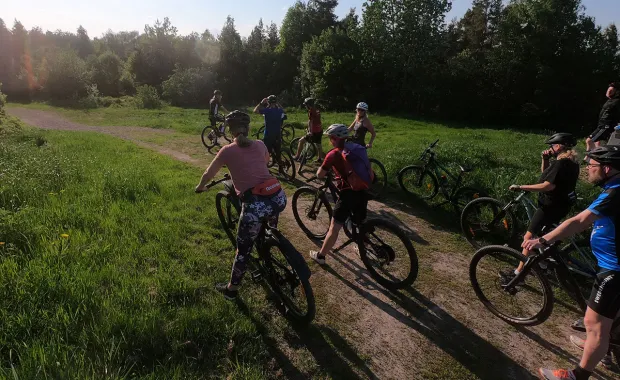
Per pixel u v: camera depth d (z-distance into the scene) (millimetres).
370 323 3707
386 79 35188
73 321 2939
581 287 4484
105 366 2578
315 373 3031
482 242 5621
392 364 3225
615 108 6883
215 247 4703
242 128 3588
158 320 3100
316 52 36125
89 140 12742
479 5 46719
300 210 6207
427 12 32906
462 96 33594
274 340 3316
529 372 3242
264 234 3791
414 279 4148
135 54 48469
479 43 44219
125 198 6008
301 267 3398
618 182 2652
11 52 51531
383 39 34219
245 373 2830
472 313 3988
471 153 9961
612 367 3303
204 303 3572
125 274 3748
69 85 40906
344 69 34469
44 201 5395
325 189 5234
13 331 2758
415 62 33625
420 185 7539
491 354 3426
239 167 3598
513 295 4082
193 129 17844
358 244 4469
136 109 33812
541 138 16938
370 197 4340
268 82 46719
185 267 4137
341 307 3906
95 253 4031
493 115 34031
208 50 48031
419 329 3688
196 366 2863
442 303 4121
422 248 5363
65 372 2432
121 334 2891
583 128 31094
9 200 5227
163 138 15055
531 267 3695
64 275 3404
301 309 3688
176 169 8969
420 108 34812
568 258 3914
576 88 31797
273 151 8328
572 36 32031
